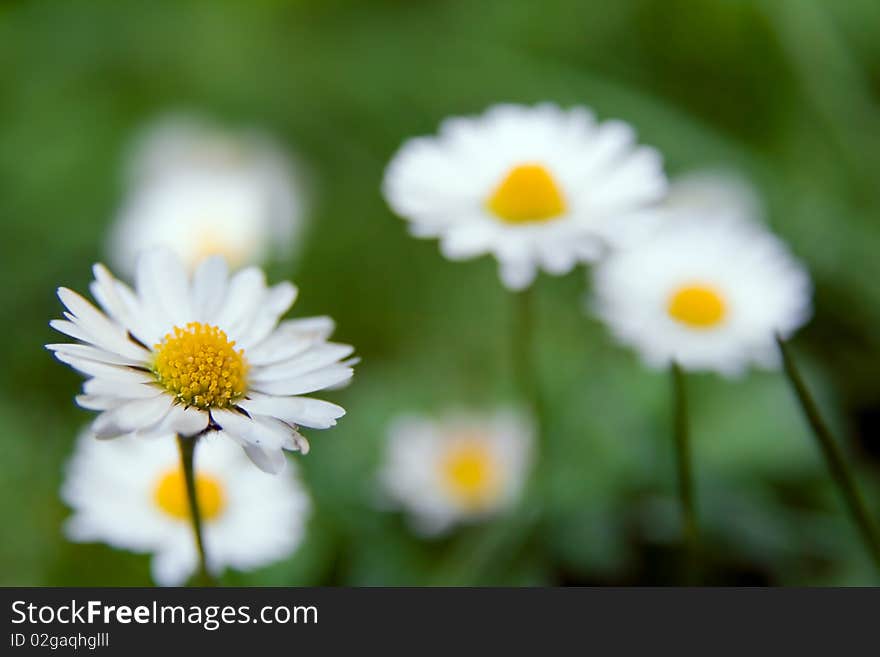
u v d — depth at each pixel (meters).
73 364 0.22
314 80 0.35
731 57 0.33
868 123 0.31
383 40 0.35
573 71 0.33
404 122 0.34
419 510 0.28
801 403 0.23
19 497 0.28
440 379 0.30
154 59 0.35
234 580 0.27
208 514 0.25
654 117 0.32
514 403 0.30
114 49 0.35
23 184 0.33
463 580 0.27
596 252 0.26
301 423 0.22
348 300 0.32
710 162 0.32
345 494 0.28
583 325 0.30
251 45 0.35
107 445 0.26
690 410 0.29
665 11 0.33
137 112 0.34
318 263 0.32
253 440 0.22
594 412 0.29
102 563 0.27
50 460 0.28
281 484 0.26
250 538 0.26
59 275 0.32
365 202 0.33
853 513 0.23
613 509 0.28
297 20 0.35
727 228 0.28
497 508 0.28
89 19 0.35
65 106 0.34
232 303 0.23
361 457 0.29
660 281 0.28
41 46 0.35
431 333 0.31
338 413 0.22
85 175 0.33
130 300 0.22
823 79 0.32
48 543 0.27
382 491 0.28
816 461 0.28
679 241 0.28
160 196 0.32
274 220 0.32
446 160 0.27
